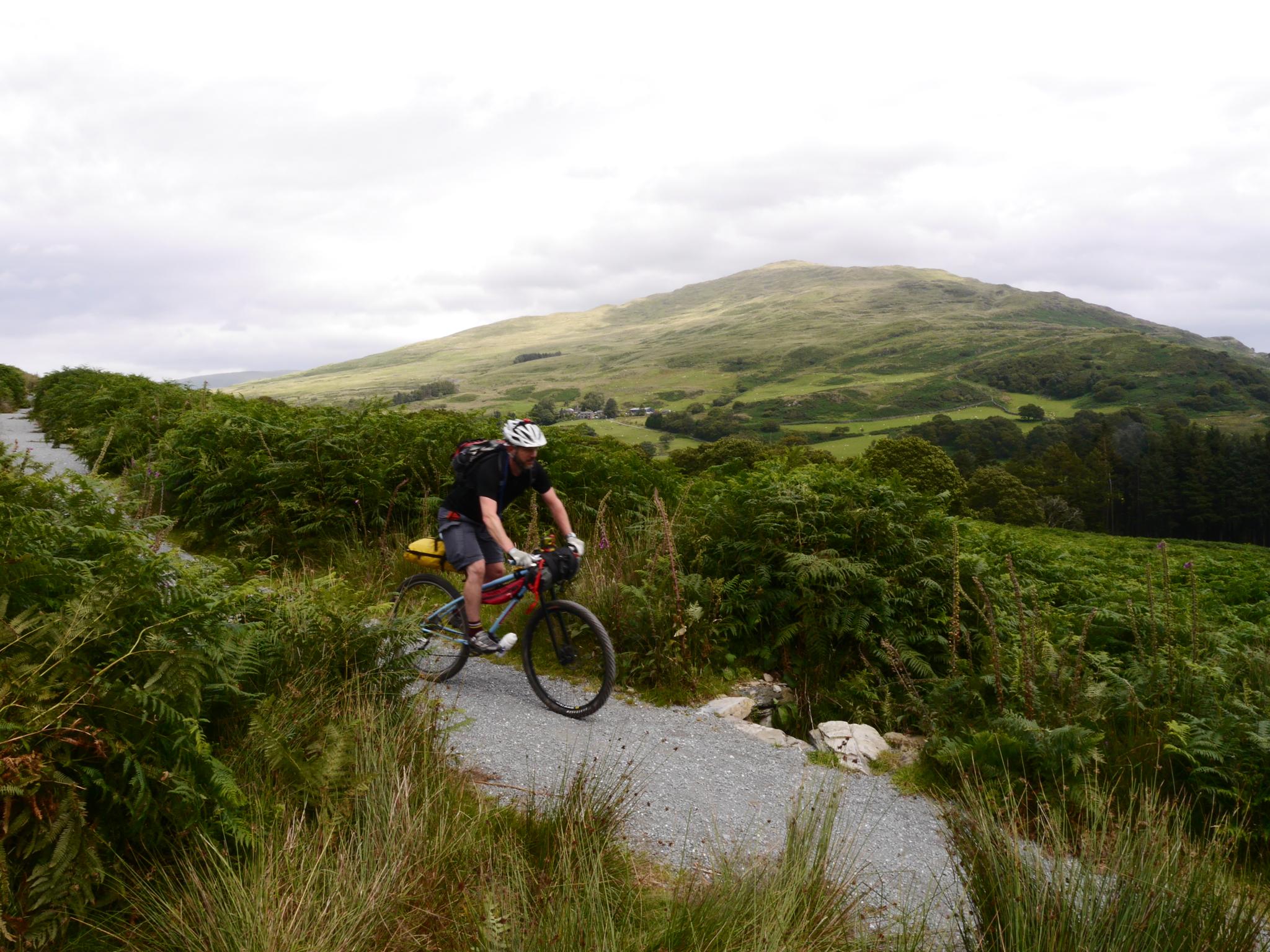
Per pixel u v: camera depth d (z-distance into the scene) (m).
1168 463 121.19
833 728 5.56
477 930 2.58
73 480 4.14
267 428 9.88
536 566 5.33
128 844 2.70
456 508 5.54
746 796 4.45
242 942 2.39
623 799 3.72
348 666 4.45
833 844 3.79
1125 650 7.45
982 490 77.75
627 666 6.07
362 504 9.01
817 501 7.25
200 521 9.09
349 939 2.47
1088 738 4.60
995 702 5.53
